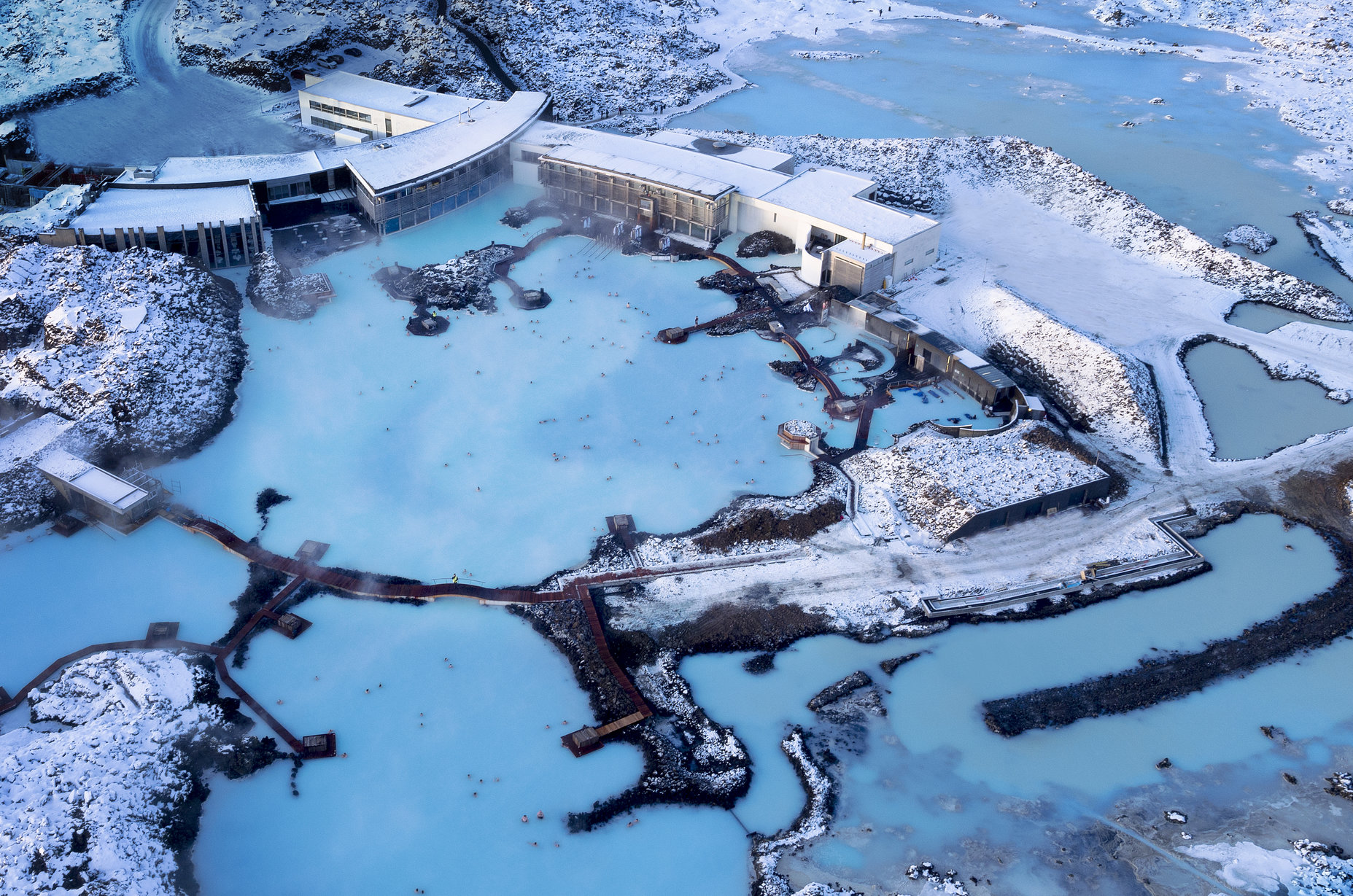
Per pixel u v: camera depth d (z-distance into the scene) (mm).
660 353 102375
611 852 59250
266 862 58094
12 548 78000
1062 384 99062
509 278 113750
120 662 67688
